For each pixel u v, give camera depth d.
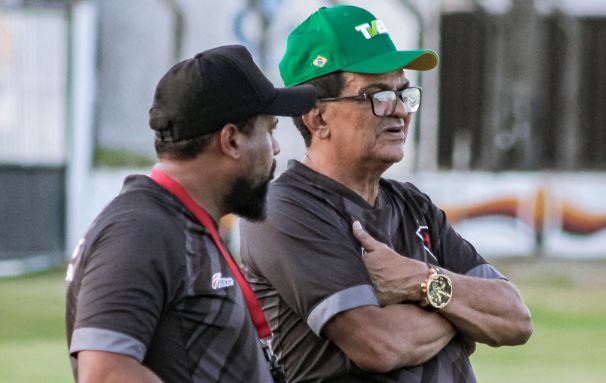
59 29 51.84
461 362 12.16
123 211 9.52
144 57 55.53
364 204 12.12
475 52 58.28
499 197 53.56
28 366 29.83
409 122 12.45
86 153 52.19
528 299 43.72
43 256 51.09
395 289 11.70
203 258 9.70
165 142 9.98
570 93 59.84
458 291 11.92
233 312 9.77
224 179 10.02
